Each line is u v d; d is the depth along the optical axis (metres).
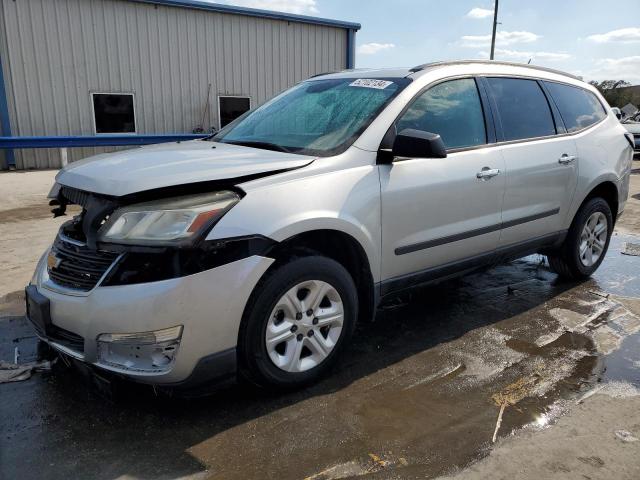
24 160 12.95
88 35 13.19
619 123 5.20
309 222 2.78
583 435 2.63
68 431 2.62
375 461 2.42
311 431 2.64
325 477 2.32
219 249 2.53
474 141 3.76
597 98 5.07
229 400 2.91
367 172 3.11
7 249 5.76
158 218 2.45
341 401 2.92
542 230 4.32
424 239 3.42
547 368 3.31
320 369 3.04
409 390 3.04
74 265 2.67
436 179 3.41
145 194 2.52
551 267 4.97
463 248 3.70
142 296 2.41
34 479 2.29
